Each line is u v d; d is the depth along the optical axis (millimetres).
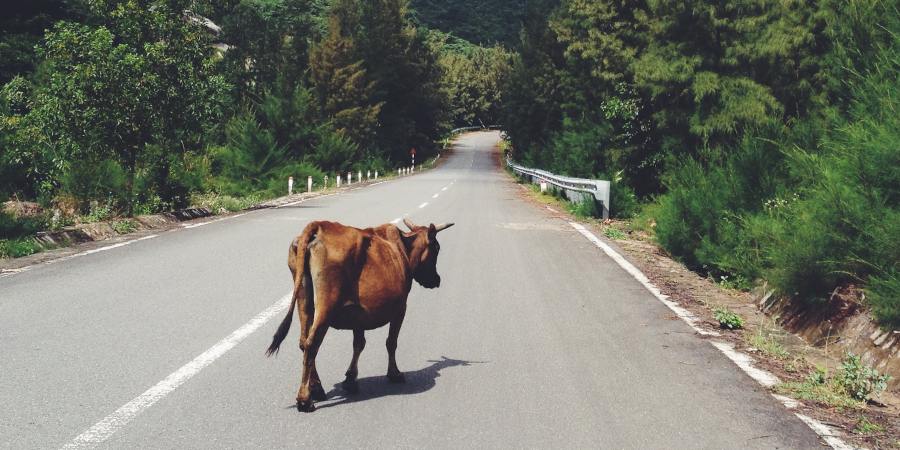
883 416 5047
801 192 11367
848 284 7805
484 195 31391
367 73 90125
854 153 7805
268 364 5777
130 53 17219
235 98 54969
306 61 80812
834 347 7012
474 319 7625
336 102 77625
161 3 18328
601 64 31703
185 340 6402
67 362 5602
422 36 101625
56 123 16672
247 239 13523
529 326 7355
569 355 6273
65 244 12445
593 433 4418
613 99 24781
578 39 38781
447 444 4180
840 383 5617
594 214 20406
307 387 4676
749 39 20125
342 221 17453
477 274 10469
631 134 24812
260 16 65375
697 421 4684
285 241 13258
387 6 94875
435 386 5328
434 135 106875
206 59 18812
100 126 17078
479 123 177375
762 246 10500
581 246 13914
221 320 7191
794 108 19391
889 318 6438
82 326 6766
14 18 30484
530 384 5414
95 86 16578
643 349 6539
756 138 13188
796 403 5160
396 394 5125
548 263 11680
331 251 4672
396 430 4398
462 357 6156
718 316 7699
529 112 66812
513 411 4797
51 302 7766
